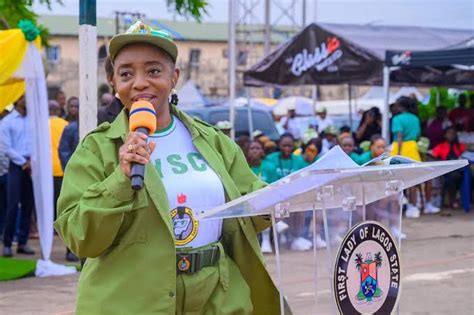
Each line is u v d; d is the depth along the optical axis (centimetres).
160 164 277
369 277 279
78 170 268
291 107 1877
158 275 263
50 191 807
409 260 865
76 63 4522
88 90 581
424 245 969
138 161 247
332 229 270
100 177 267
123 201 252
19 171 891
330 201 271
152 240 265
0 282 770
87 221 252
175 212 272
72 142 852
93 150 271
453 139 1289
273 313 294
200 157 287
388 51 1184
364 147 1211
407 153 1177
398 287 290
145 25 272
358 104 2475
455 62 1120
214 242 282
